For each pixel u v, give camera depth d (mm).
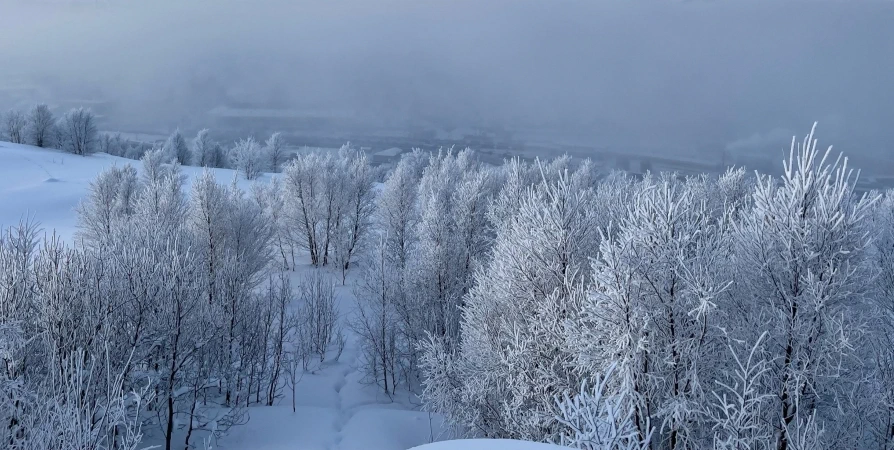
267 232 27953
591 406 4934
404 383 17031
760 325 7180
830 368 6805
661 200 7484
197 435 11883
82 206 30797
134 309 10617
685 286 7223
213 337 12367
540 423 8984
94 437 7035
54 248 10289
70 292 9734
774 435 7117
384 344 16562
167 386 10695
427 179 34438
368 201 32188
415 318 16625
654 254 7379
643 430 7297
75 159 58875
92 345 9586
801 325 6930
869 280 7020
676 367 7289
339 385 16703
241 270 15047
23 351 8891
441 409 11195
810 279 6734
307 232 31609
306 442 11930
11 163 49562
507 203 17469
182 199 26156
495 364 10078
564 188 9789
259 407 14000
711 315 7137
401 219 26266
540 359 9359
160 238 15148
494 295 10695
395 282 17250
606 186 17672
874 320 8023
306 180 30859
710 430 7418
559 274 9594
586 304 7844
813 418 6477
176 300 10812
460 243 17250
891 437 7844
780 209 7199
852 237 6934
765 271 7242
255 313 15172
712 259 7312
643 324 7195
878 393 7535
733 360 7469
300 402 15141
